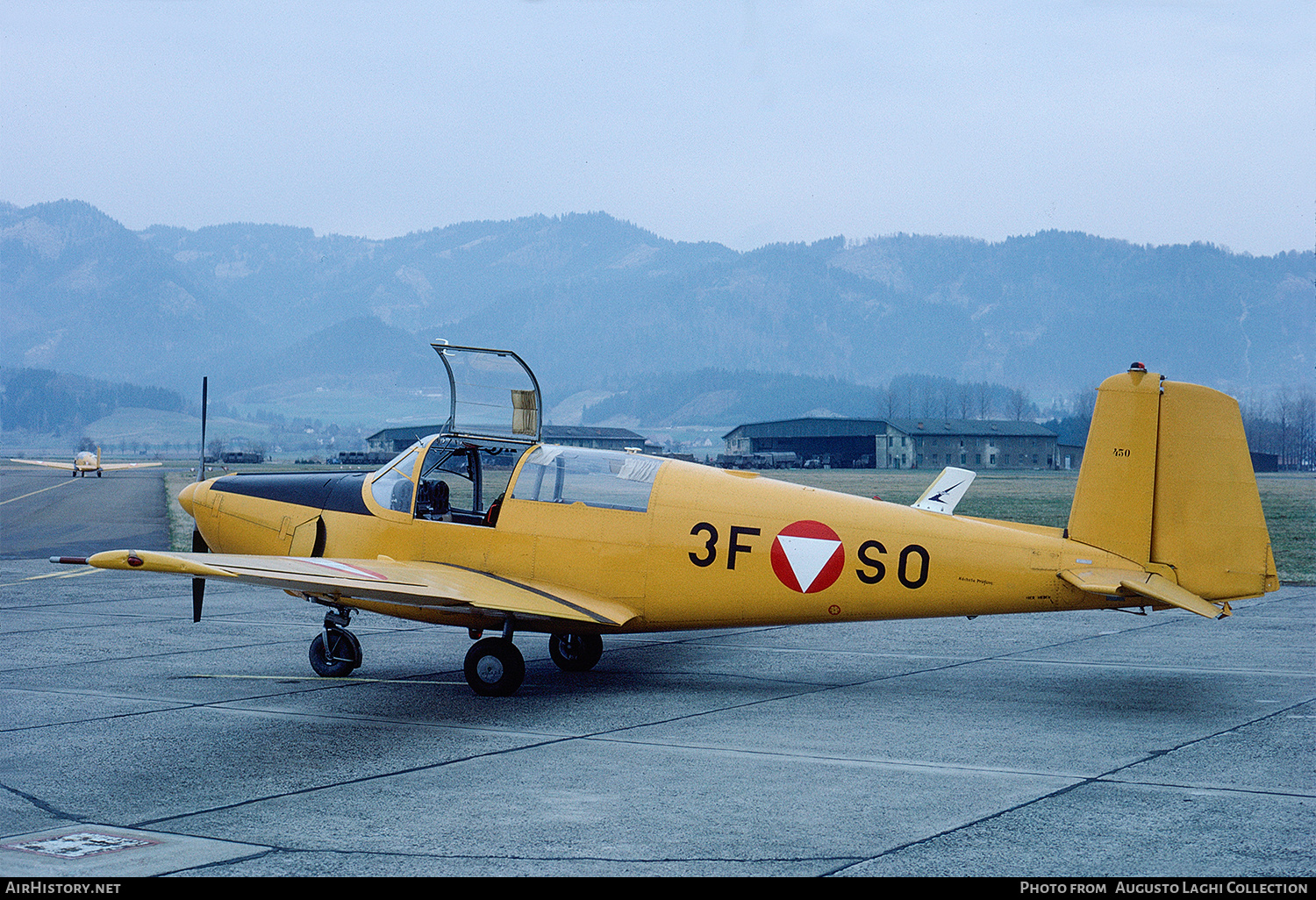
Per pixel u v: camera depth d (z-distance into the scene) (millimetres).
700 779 6805
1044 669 10844
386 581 8891
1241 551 8875
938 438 125938
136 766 7176
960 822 5910
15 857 5375
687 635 13398
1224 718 8531
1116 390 9133
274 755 7445
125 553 7441
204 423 13023
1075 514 9227
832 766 7109
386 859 5352
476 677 9508
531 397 10914
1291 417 159625
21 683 10109
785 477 85500
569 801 6340
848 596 9469
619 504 9938
